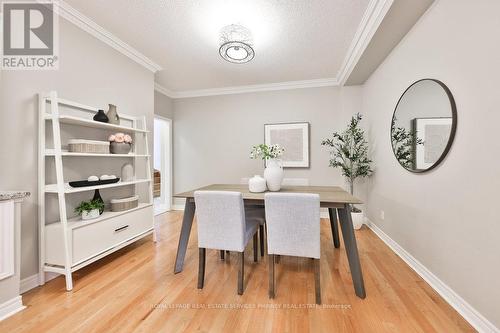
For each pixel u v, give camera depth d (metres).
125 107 2.87
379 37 2.36
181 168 4.77
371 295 1.74
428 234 1.94
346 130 3.82
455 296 1.59
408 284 1.89
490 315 1.33
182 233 2.14
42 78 1.97
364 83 3.68
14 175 1.77
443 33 1.72
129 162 2.87
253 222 2.19
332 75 3.81
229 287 1.86
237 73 3.71
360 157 3.57
